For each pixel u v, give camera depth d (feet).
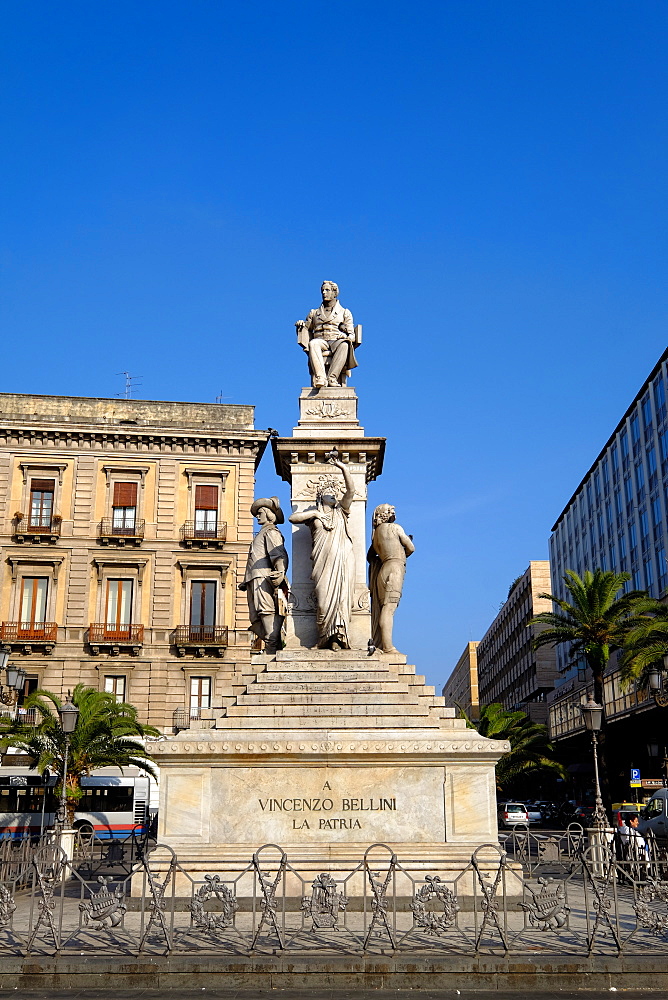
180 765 42.55
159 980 30.40
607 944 33.30
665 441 164.25
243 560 145.48
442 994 29.12
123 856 66.64
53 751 99.40
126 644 138.72
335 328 56.44
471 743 42.47
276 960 30.89
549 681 271.90
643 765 180.75
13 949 33.06
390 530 49.47
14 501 143.84
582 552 231.91
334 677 45.88
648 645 99.76
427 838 41.68
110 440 147.43
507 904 40.09
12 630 138.10
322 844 41.45
